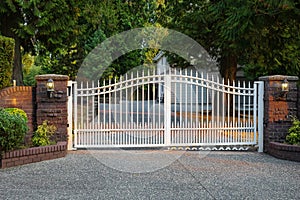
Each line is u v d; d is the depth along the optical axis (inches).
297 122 345.4
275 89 351.9
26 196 200.8
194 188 221.8
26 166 282.8
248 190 217.6
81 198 198.4
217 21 591.5
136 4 781.3
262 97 361.7
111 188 220.5
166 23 805.9
